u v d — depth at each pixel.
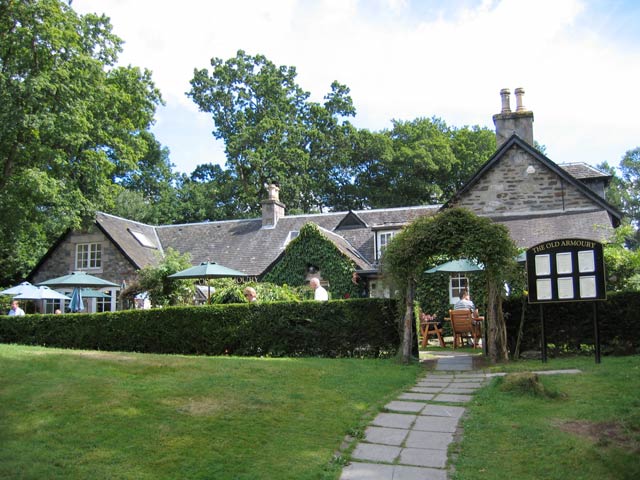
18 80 22.67
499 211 22.36
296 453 6.41
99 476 5.59
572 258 11.38
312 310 13.74
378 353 13.32
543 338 11.70
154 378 9.09
